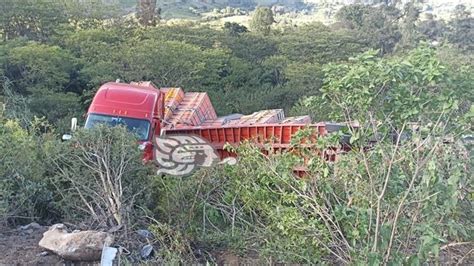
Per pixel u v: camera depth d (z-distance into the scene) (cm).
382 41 5078
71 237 568
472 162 439
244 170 557
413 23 5316
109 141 671
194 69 3209
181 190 646
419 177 446
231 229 617
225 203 646
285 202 504
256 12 5694
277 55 4244
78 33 3366
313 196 471
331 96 447
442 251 525
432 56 413
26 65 2719
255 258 588
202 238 606
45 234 606
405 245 449
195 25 4944
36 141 870
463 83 417
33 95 2555
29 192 715
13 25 3522
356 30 5228
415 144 436
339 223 480
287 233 490
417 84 416
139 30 4006
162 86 3173
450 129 427
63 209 682
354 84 419
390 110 430
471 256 503
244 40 4572
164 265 549
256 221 608
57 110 2505
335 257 513
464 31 5334
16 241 630
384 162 445
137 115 1133
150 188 677
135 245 590
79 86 3050
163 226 589
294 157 492
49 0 3762
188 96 1750
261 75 3903
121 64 3067
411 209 445
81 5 4031
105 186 638
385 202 448
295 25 5775
